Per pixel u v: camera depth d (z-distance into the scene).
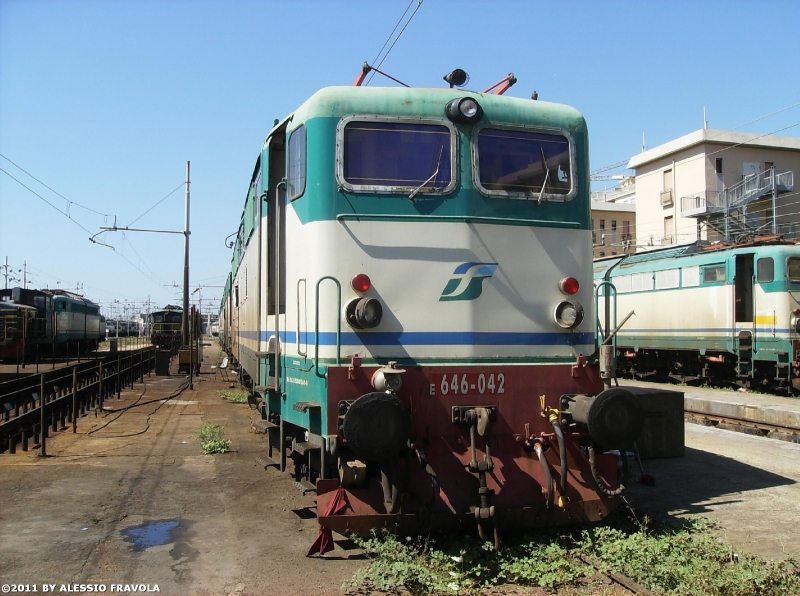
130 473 8.63
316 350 5.72
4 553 5.62
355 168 5.90
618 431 5.49
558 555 5.36
